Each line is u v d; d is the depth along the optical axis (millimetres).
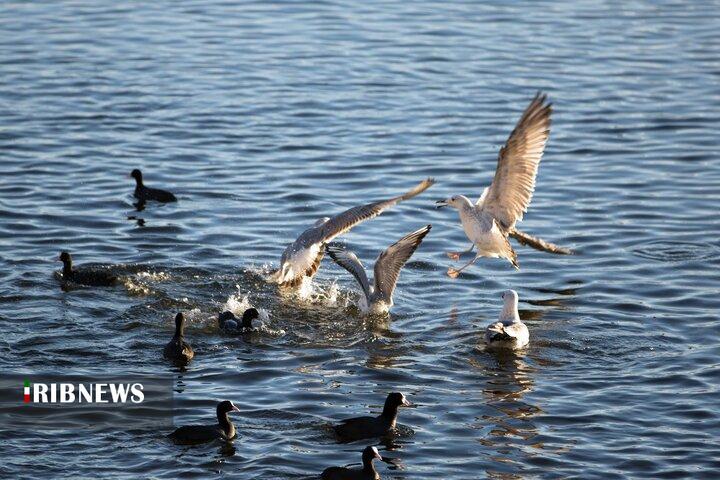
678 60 39594
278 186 27922
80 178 28031
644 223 25828
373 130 32312
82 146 30391
